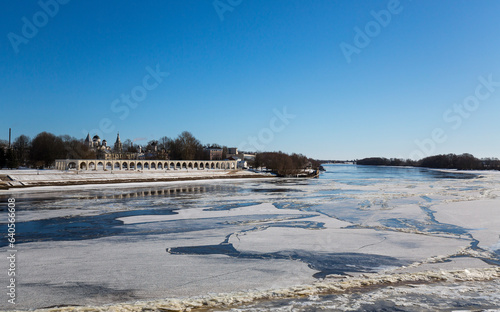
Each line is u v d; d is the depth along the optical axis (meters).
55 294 18.64
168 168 164.25
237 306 16.77
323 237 33.69
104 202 66.12
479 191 88.69
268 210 54.78
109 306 16.62
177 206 60.25
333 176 196.12
